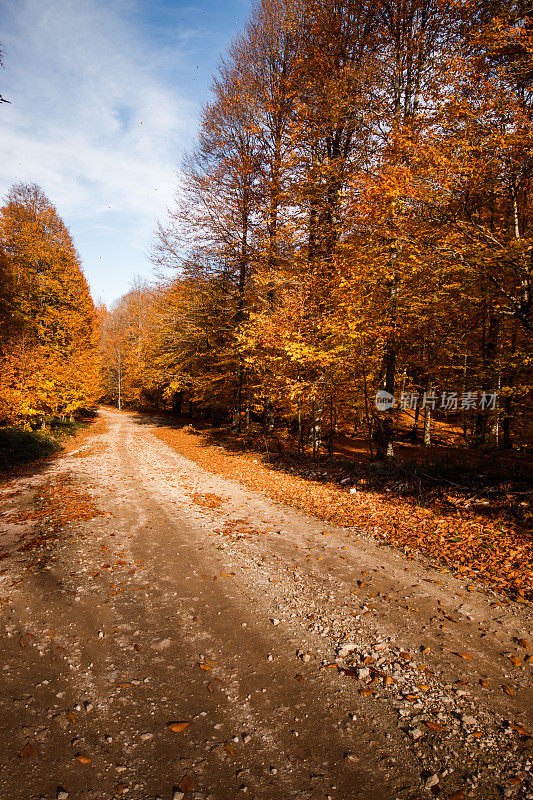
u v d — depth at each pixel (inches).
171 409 1812.3
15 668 127.8
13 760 93.1
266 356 491.2
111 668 128.9
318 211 510.3
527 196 314.3
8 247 759.7
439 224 301.4
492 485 297.4
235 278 691.4
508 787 87.4
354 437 685.9
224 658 135.0
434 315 354.0
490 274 270.7
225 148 650.8
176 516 302.0
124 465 526.0
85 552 226.5
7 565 207.9
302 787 87.9
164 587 186.9
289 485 401.4
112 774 90.4
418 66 400.8
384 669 129.5
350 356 396.2
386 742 100.7
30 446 576.7
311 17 520.7
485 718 108.3
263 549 236.1
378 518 284.7
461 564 207.8
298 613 164.6
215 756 96.1
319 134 491.5
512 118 248.2
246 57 624.4
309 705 113.6
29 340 673.6
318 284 460.4
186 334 753.6
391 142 374.0
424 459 410.3
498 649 139.2
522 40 250.2
